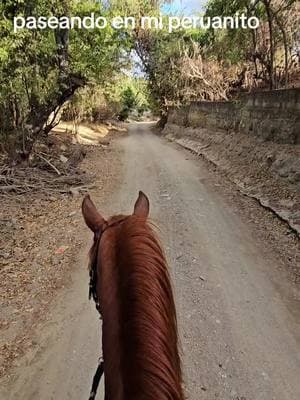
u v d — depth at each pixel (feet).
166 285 5.84
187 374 14.73
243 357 15.67
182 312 18.57
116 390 5.52
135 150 71.20
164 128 110.01
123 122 170.09
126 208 34.27
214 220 30.63
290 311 18.66
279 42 63.05
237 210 32.78
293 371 14.97
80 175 44.73
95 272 7.09
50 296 20.42
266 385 14.29
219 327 17.52
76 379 14.73
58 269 23.17
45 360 15.79
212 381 14.43
